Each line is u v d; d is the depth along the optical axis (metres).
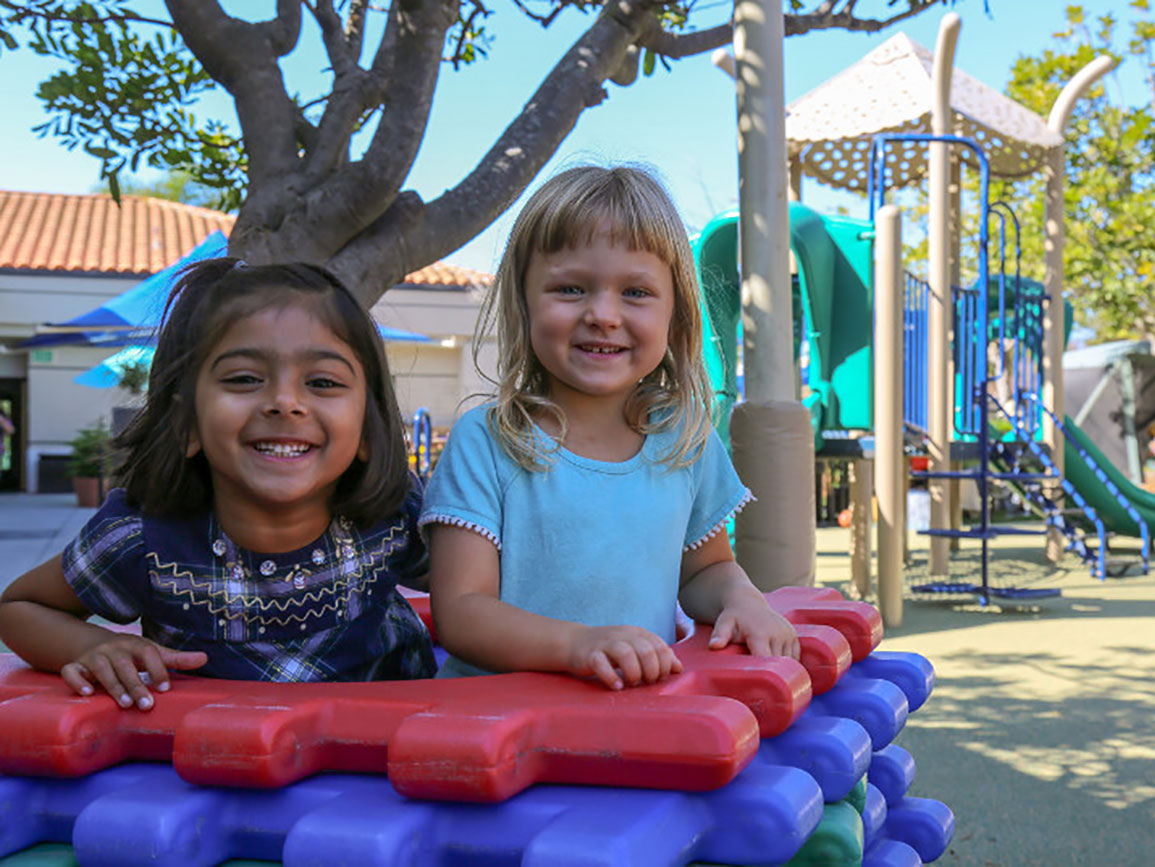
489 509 1.65
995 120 8.83
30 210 21.25
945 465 7.50
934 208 7.47
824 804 1.40
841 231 7.04
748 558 3.87
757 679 1.35
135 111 3.26
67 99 3.20
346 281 2.94
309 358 1.48
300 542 1.61
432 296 18.88
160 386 1.61
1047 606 6.71
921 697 1.80
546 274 1.69
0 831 1.29
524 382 1.74
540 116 3.35
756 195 4.01
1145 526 8.60
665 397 1.78
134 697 1.35
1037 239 15.77
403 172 2.93
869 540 7.12
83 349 18.75
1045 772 3.32
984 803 3.03
